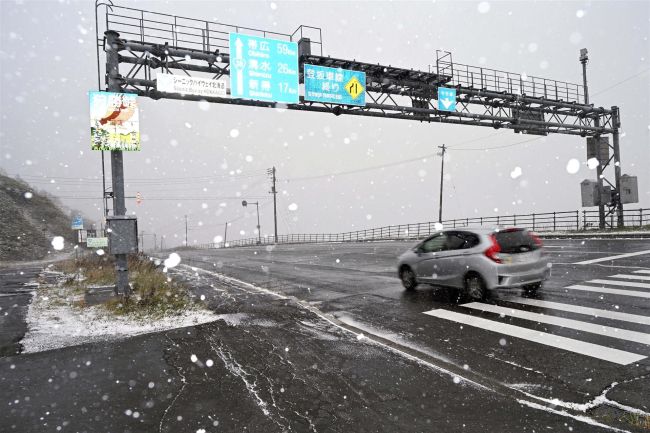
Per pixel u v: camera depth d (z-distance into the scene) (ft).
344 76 54.65
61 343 21.89
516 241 28.89
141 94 43.09
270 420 12.83
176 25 45.03
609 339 19.06
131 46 42.11
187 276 54.60
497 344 19.35
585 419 12.26
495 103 70.90
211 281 47.85
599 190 87.40
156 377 16.65
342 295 34.83
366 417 12.86
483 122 70.74
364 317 26.37
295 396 14.53
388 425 12.32
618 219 87.51
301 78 54.85
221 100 47.78
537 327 21.57
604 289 29.55
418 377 15.89
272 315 27.58
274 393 14.82
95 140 33.45
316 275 49.52
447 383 15.24
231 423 12.69
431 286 35.14
